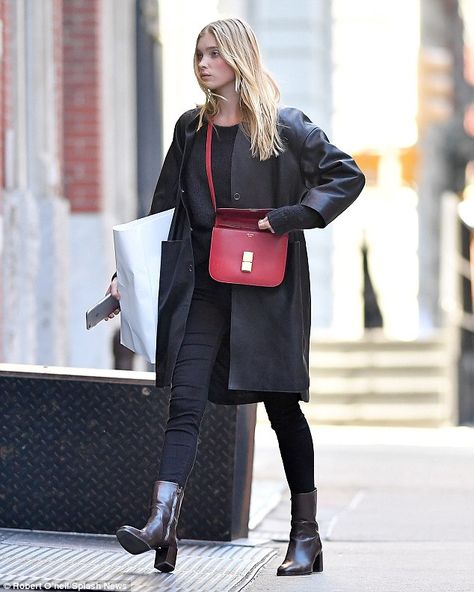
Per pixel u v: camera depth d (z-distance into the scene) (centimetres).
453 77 4559
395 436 2795
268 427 3094
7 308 2036
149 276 1157
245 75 1137
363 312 3838
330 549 1431
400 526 1602
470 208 4041
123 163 2838
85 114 2620
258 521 1605
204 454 1378
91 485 1385
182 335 1145
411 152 4144
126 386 1370
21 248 2088
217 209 1144
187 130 1170
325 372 3634
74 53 2625
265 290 1153
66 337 2336
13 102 2130
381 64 4044
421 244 4347
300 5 3844
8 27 2100
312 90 3859
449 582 1211
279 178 1153
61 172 2514
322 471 2138
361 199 4156
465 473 2116
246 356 1148
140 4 3075
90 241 2617
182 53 3531
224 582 1164
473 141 4531
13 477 1395
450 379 3725
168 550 1131
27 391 1385
